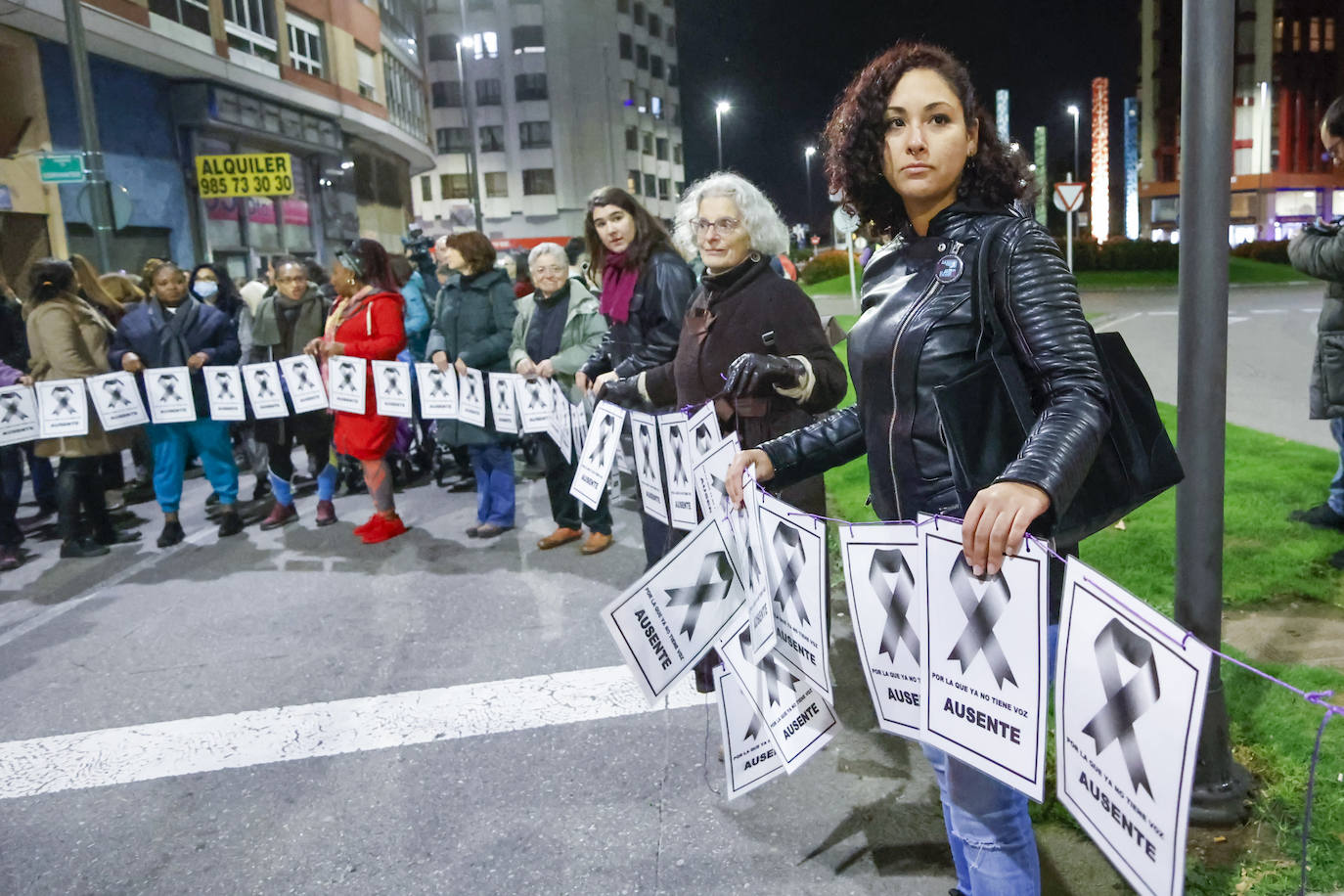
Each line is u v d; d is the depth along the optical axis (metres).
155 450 6.67
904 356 1.75
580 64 63.31
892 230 1.97
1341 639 3.71
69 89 17.55
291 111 25.25
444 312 6.23
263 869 2.90
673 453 3.38
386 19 33.88
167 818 3.22
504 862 2.84
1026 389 1.68
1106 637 1.41
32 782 3.51
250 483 8.90
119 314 8.02
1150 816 1.34
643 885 2.67
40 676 4.54
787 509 2.08
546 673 4.18
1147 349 14.30
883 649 1.88
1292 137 61.72
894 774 3.18
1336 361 4.62
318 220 27.95
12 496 6.40
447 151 63.12
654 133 72.06
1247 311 20.94
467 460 8.31
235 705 4.07
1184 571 2.61
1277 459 6.38
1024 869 1.85
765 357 2.90
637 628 2.40
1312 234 4.59
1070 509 1.67
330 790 3.32
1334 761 2.77
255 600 5.46
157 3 18.89
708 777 3.24
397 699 4.02
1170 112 64.62
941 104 1.73
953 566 1.67
